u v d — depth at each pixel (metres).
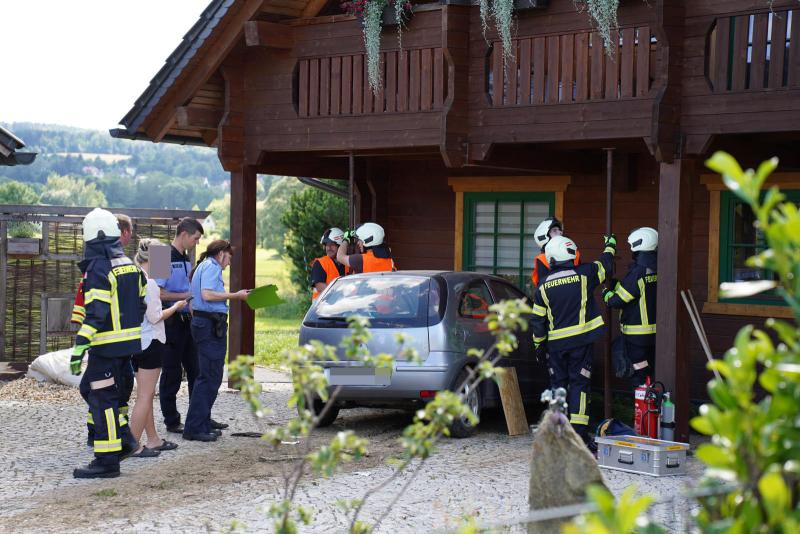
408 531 6.14
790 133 9.43
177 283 9.59
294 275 27.22
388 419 10.61
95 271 7.56
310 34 11.78
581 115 9.59
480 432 9.85
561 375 9.15
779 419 2.46
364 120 11.32
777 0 8.37
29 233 14.50
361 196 14.55
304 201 24.39
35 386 12.59
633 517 2.23
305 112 11.88
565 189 12.70
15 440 9.31
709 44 8.96
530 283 13.22
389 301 9.37
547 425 4.51
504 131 10.14
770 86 8.50
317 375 4.30
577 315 9.00
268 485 7.45
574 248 9.14
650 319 9.34
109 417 7.74
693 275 11.59
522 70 10.05
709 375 11.35
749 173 2.49
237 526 5.22
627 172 11.95
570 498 4.40
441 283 9.49
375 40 10.93
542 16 9.89
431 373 9.07
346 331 9.23
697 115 8.89
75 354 7.48
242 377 4.37
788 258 2.46
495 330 4.62
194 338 9.27
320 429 9.95
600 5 9.11
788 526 2.21
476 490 7.28
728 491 2.73
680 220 8.98
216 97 12.91
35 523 6.40
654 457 7.85
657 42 9.09
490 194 13.52
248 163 12.37
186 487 7.41
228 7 11.62
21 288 13.62
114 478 7.72
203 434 9.23
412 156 13.61
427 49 10.80
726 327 11.30
